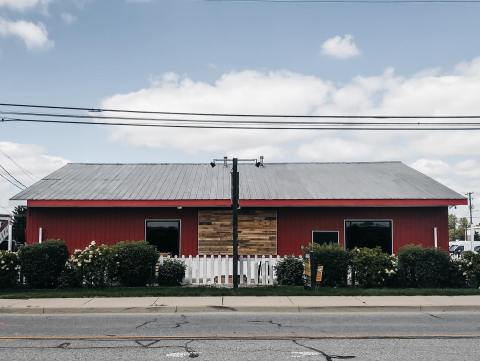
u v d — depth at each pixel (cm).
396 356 822
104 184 2497
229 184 2488
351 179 2594
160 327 1122
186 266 1931
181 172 2736
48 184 2494
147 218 2364
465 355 827
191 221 2367
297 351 862
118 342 948
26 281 1812
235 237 1766
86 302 1463
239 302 1455
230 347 898
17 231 4269
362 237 2355
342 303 1434
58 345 923
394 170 2788
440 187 2436
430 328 1096
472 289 1694
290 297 1554
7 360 805
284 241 2348
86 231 2356
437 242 2328
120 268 1819
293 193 2331
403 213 2352
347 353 845
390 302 1449
